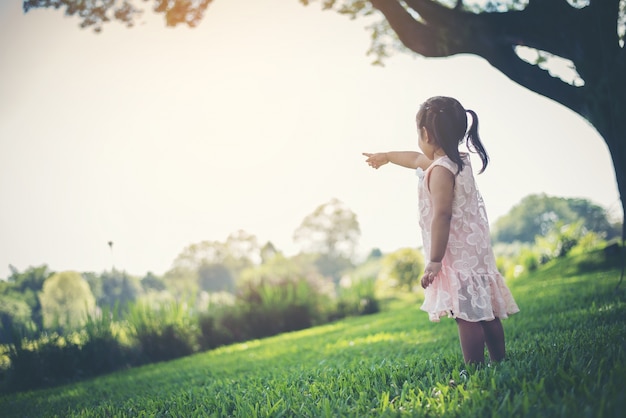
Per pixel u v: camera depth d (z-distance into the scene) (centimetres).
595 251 1270
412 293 1959
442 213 325
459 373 333
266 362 686
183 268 3603
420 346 595
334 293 1659
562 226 1716
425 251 348
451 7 604
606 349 333
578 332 452
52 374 866
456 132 335
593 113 549
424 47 601
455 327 727
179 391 509
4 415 565
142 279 2500
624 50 524
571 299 748
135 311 1066
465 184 337
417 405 282
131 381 715
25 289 1434
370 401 313
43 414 517
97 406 506
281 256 2630
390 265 2038
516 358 354
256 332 1244
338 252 4450
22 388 838
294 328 1304
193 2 845
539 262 1656
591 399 242
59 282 1391
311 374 450
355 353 625
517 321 632
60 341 905
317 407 309
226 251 3800
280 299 1329
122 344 988
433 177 333
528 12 557
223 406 364
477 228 338
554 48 559
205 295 1658
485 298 329
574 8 544
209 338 1144
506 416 242
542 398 256
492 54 582
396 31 607
